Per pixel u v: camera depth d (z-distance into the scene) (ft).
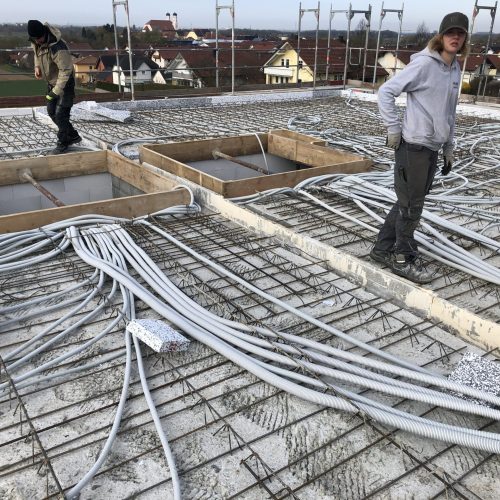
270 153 21.88
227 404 7.38
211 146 20.26
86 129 24.45
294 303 10.02
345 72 41.09
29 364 8.08
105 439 6.67
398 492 6.07
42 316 9.38
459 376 7.75
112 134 23.50
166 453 6.29
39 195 18.11
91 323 9.16
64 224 12.62
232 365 8.20
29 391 7.48
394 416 6.92
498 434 6.72
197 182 15.64
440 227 13.32
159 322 8.76
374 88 39.63
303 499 5.94
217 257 11.79
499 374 7.64
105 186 19.35
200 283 10.62
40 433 6.73
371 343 8.88
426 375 7.67
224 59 66.44
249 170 21.80
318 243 11.57
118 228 12.59
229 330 8.72
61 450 6.49
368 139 22.71
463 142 22.34
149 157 18.24
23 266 10.91
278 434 6.88
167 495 5.94
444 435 6.62
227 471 6.27
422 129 9.27
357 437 6.87
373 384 7.50
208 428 6.92
